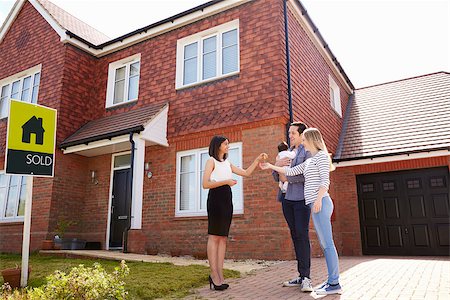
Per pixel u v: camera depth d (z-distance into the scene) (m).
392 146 10.48
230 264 6.95
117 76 12.09
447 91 12.34
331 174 10.95
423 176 10.22
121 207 10.52
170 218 9.30
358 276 5.38
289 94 8.62
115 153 11.01
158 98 10.52
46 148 5.86
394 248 10.25
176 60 10.42
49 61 12.02
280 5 9.05
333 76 13.19
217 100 9.31
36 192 10.66
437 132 10.21
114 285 3.81
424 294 4.05
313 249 8.41
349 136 12.25
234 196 8.54
